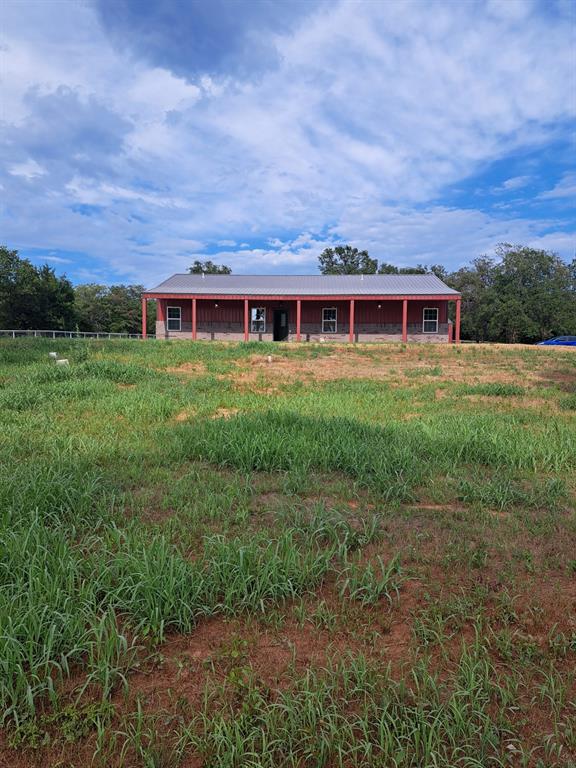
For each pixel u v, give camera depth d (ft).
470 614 8.55
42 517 11.30
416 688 6.86
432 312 80.64
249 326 83.46
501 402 29.66
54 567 8.85
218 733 5.89
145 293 77.51
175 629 8.08
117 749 5.98
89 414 23.48
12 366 39.04
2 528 10.32
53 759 5.82
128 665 7.09
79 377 32.99
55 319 130.82
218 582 8.79
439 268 173.68
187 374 39.19
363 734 6.14
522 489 14.71
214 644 7.76
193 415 23.95
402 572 9.83
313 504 13.24
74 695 6.70
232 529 11.49
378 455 16.81
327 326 82.79
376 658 7.47
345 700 6.63
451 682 6.97
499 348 61.16
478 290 128.77
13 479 13.10
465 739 6.04
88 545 10.24
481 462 17.57
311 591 9.07
